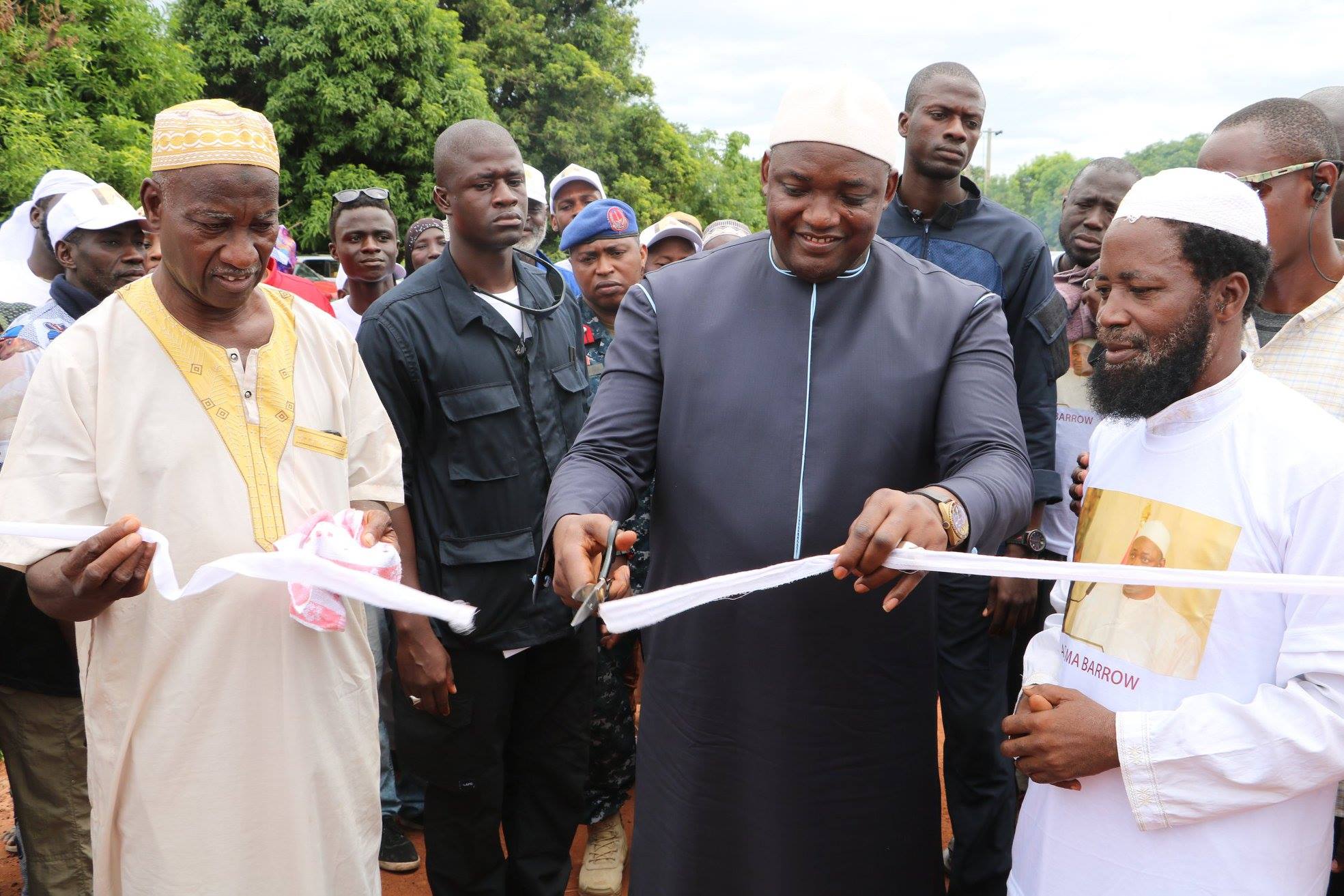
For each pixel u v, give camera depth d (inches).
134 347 85.6
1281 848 70.4
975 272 142.6
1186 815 69.9
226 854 84.6
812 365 88.6
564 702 131.7
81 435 83.4
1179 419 75.3
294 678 86.7
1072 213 168.9
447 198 126.8
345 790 91.4
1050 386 141.7
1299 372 96.1
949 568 68.3
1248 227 72.1
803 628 86.4
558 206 242.2
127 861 85.7
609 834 155.5
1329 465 68.1
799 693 86.6
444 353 121.7
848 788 87.7
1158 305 72.6
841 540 86.4
